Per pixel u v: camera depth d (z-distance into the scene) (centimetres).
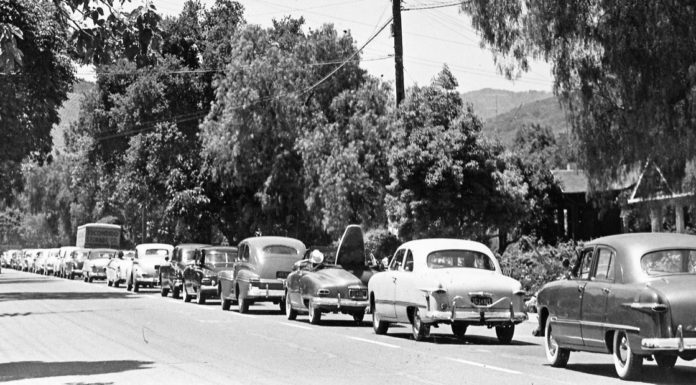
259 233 4616
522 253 2802
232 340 1822
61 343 1770
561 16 2223
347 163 3553
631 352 1160
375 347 1675
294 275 2384
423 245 1794
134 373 1302
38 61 3012
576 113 2328
